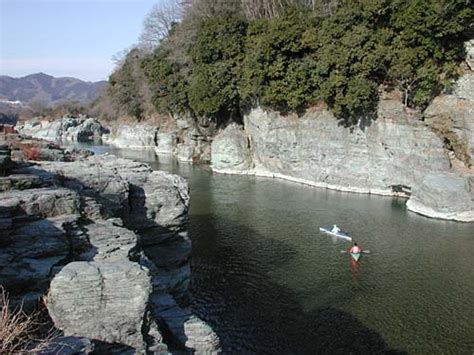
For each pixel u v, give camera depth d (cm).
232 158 7388
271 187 6259
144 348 1428
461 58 5241
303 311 2738
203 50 7544
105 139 13750
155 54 9712
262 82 6619
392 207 5159
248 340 2423
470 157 5125
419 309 2752
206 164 8331
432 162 5156
